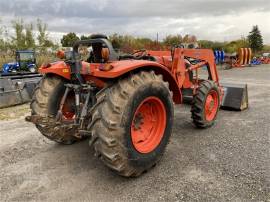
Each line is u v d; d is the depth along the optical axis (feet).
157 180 10.37
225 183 10.06
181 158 12.18
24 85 25.39
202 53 17.63
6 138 15.23
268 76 46.80
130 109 9.56
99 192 9.68
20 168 11.58
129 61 10.34
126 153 9.61
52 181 10.49
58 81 12.44
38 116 11.19
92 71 10.14
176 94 12.88
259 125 16.87
